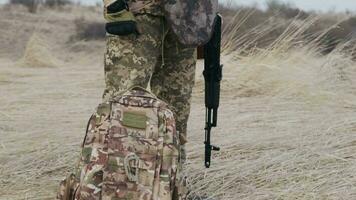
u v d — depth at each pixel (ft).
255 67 30.71
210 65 16.25
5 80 35.63
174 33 14.47
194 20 14.53
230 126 24.08
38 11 128.47
